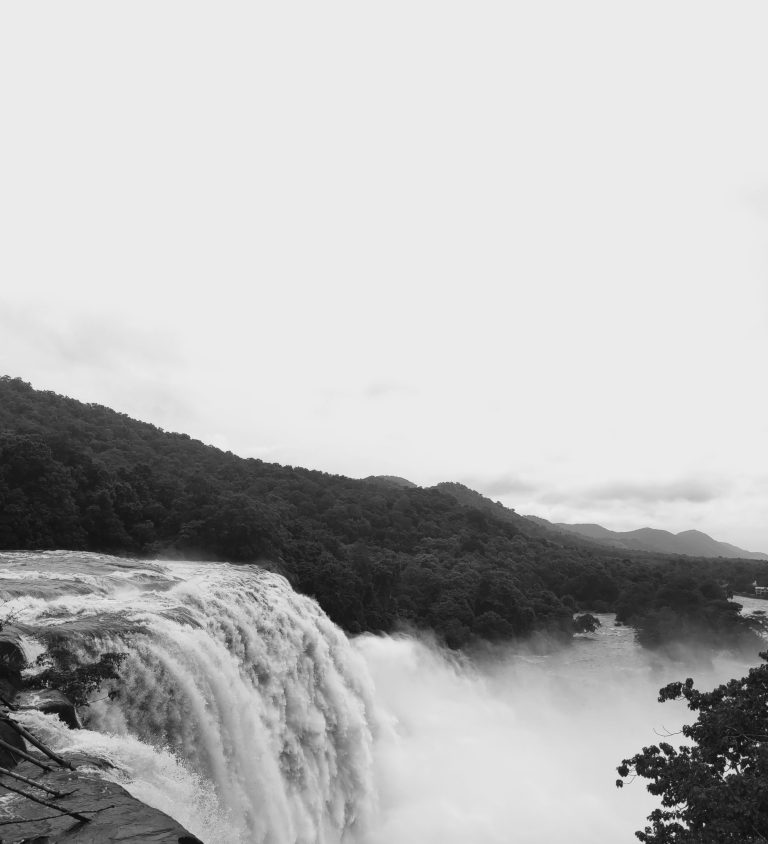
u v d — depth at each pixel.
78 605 21.91
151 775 13.46
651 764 15.16
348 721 35.25
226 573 39.09
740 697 14.67
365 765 35.72
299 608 36.81
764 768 12.36
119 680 17.19
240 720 22.78
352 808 33.50
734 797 11.79
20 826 8.37
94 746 13.15
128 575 32.16
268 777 23.31
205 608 26.91
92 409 89.56
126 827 8.38
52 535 43.06
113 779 11.55
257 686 27.03
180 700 18.94
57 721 13.67
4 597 22.00
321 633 37.84
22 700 14.12
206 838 13.73
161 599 25.92
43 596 23.56
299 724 30.22
